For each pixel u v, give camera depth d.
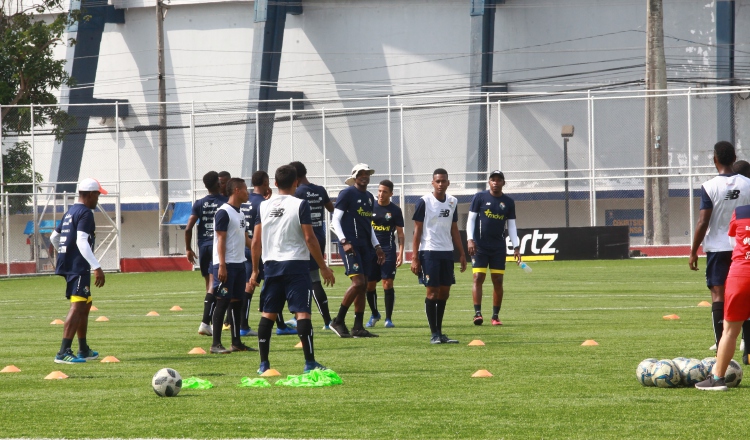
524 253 86.81
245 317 34.28
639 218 115.38
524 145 119.56
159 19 112.25
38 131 103.00
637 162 116.38
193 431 16.83
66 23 110.00
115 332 36.47
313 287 34.50
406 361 26.19
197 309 47.91
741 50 117.25
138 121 132.62
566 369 24.00
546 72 122.62
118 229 93.75
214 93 134.62
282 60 132.12
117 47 138.75
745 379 21.78
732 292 19.78
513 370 23.98
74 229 27.19
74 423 17.70
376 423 17.30
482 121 113.25
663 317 38.06
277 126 126.94
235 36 134.00
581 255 86.12
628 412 17.97
